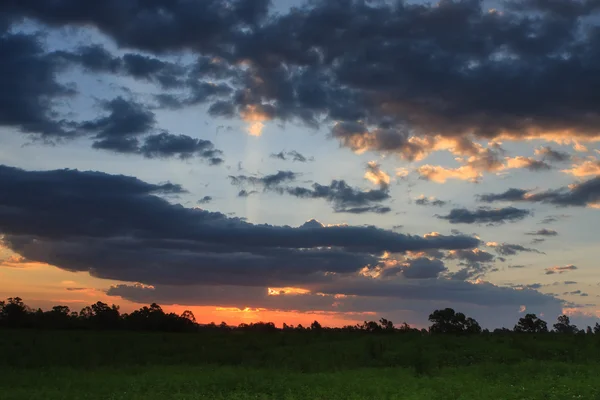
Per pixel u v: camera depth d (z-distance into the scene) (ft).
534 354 127.65
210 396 83.61
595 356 122.93
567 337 150.30
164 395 83.87
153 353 152.76
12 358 133.59
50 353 141.38
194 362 136.56
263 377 99.30
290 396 81.41
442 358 124.88
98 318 269.44
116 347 159.63
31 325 258.16
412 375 103.45
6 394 83.05
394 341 151.74
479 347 135.33
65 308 276.82
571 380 89.51
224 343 170.30
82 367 122.83
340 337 175.42
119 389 88.43
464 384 88.63
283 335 181.37
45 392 85.51
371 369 115.34
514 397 77.71
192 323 270.05
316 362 126.00
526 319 201.98
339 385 88.89
